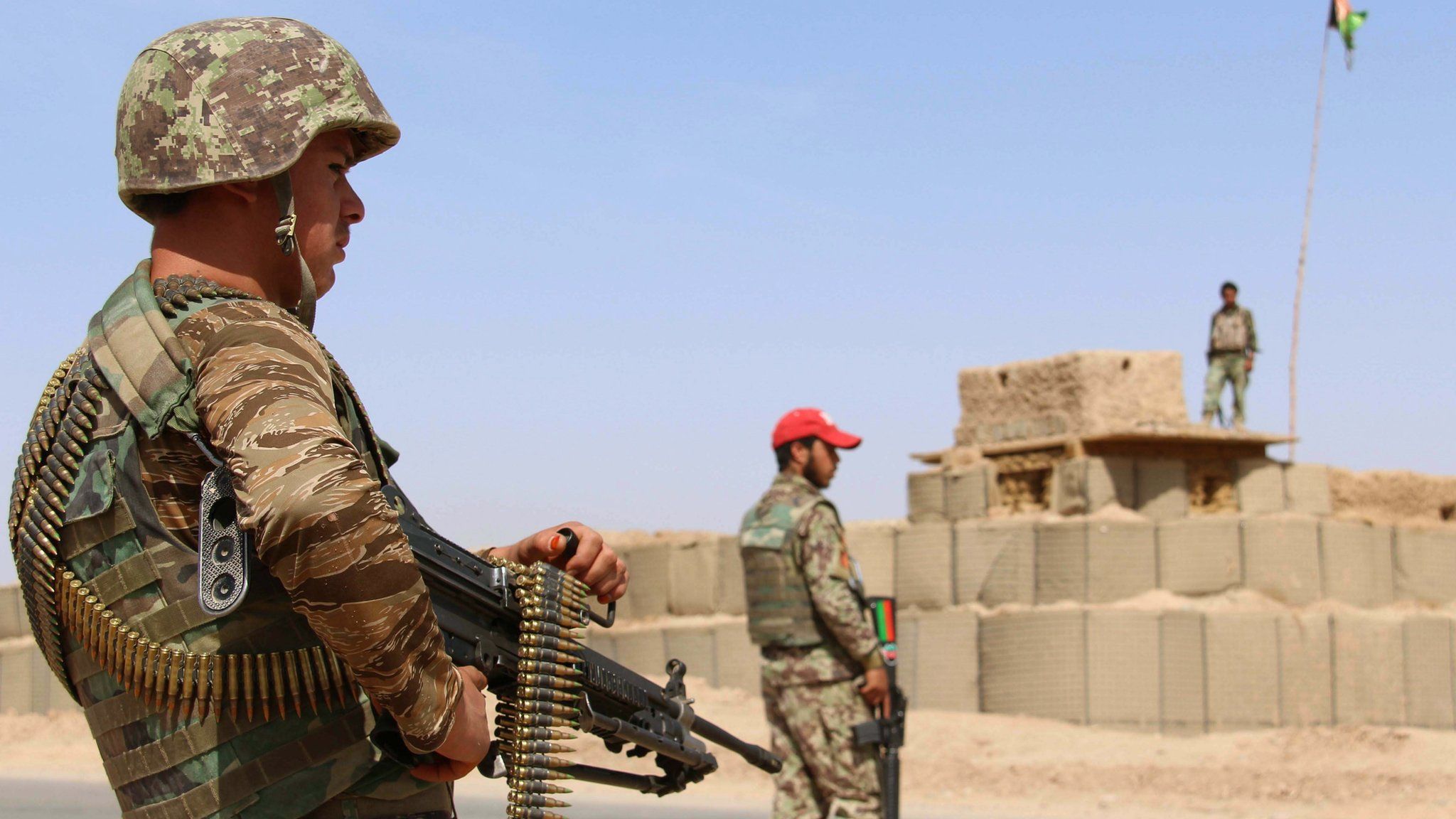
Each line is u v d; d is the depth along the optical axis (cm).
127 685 212
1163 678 1762
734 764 1576
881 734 768
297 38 228
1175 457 2009
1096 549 1861
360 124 229
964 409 2200
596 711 271
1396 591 1995
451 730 202
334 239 239
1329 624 1817
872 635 771
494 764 244
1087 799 1334
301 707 212
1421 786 1267
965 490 2027
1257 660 1784
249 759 210
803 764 785
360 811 217
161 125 219
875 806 777
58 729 2281
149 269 228
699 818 1171
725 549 2141
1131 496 1975
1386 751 1452
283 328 209
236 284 225
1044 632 1784
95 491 211
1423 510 2138
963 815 1200
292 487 185
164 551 208
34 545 218
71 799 1356
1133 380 2025
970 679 1848
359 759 214
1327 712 1798
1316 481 2036
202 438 204
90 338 219
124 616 211
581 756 1531
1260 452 2050
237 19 229
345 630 188
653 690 291
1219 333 2181
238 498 188
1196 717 1756
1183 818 1191
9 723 2331
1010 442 2105
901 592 1970
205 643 207
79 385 216
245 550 195
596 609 2255
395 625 190
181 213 225
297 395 196
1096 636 1770
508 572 238
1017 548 1902
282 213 223
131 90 223
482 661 233
